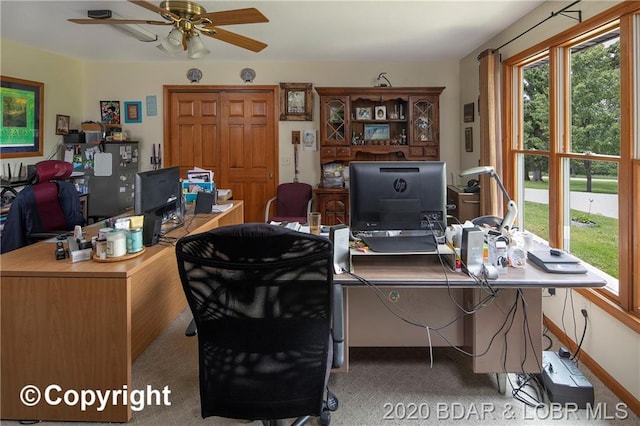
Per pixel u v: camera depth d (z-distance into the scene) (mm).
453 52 4598
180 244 1291
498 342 2061
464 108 4867
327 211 4840
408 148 4805
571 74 2801
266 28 3623
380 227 2027
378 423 1914
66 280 1844
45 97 4570
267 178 5242
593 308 2332
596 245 2506
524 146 3533
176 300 3166
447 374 2332
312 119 5133
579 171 2682
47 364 1879
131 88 5156
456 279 1776
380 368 2400
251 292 1335
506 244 1979
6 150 4098
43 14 3254
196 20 2451
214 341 1407
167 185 2631
